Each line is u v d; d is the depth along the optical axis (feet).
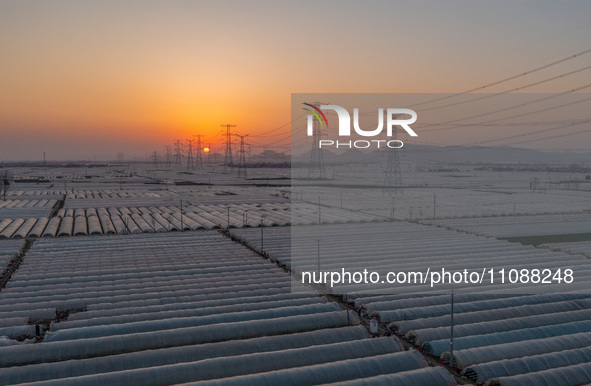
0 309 117.08
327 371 81.25
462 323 108.17
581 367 82.38
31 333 103.35
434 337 97.76
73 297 127.75
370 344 92.43
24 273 152.25
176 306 118.73
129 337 95.20
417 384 78.13
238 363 84.17
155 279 145.28
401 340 101.09
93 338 94.79
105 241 210.79
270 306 119.44
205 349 90.12
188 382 79.15
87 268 159.33
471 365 84.84
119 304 120.47
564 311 115.96
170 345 96.22
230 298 126.11
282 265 164.96
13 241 210.79
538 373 80.53
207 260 171.22
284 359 86.48
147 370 80.28
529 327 105.29
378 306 118.11
